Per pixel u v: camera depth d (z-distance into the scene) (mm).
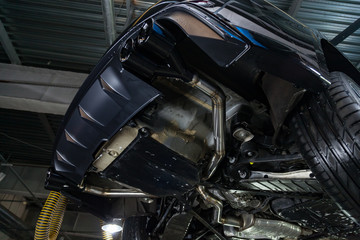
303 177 1868
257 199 2400
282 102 1686
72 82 6750
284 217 2422
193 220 3078
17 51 6945
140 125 1905
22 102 6434
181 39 1603
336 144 1528
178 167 2061
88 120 1821
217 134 1833
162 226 2768
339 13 5738
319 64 1608
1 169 10070
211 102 1932
